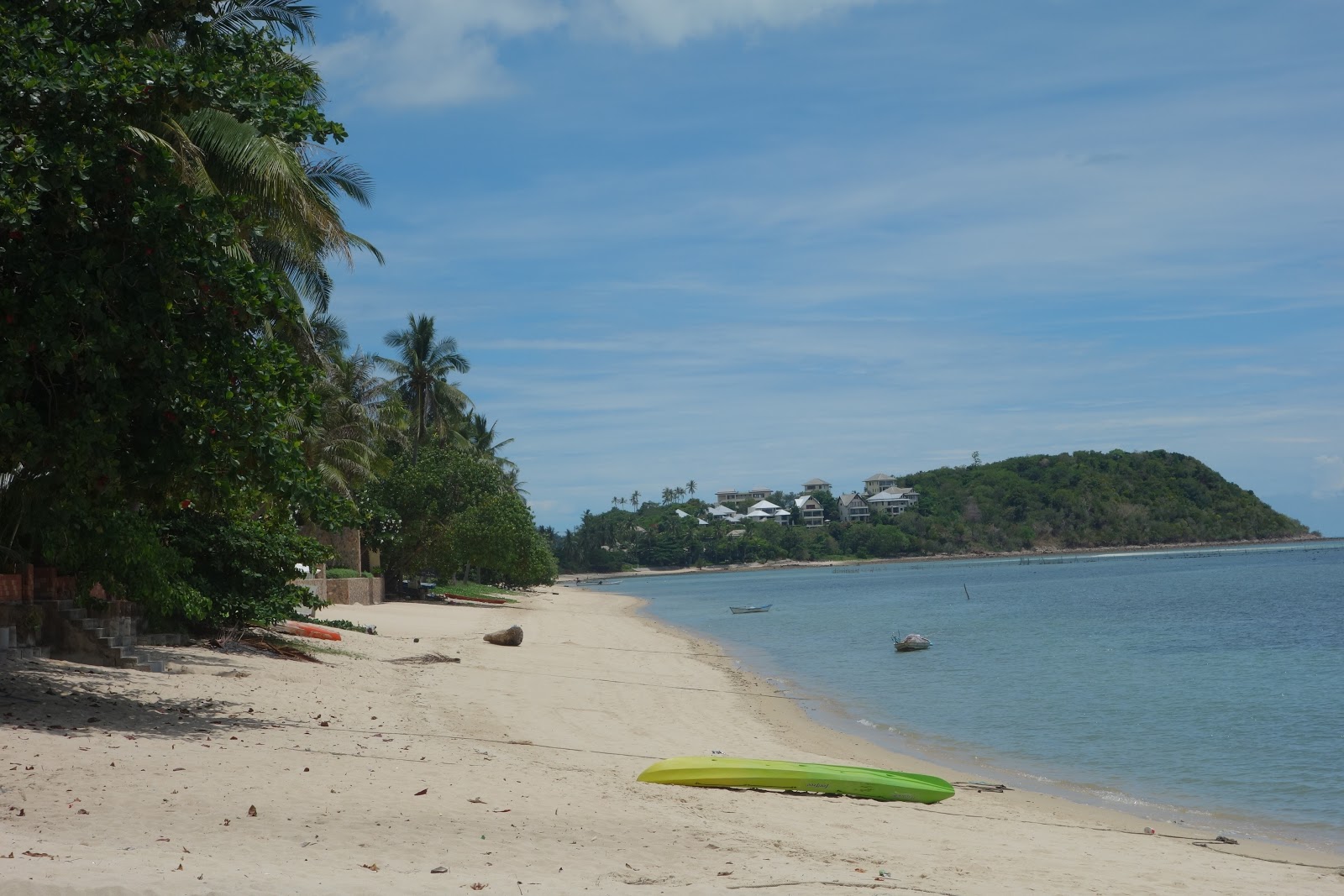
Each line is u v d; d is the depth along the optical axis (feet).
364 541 183.42
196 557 69.26
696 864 26.27
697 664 107.76
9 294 35.94
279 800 28.86
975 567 586.04
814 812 37.19
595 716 61.16
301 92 42.68
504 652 103.04
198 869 20.38
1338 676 90.63
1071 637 137.49
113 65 37.63
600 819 30.63
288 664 66.80
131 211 38.91
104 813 25.70
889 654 120.16
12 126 36.06
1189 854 36.29
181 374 39.40
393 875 22.02
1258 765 55.11
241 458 42.34
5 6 39.06
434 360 228.63
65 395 39.78
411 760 38.17
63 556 55.06
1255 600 208.95
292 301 43.65
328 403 152.25
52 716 38.93
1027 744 61.82
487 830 27.76
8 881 17.51
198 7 43.52
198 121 62.59
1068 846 35.91
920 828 36.27
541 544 255.09
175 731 39.32
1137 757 57.88
